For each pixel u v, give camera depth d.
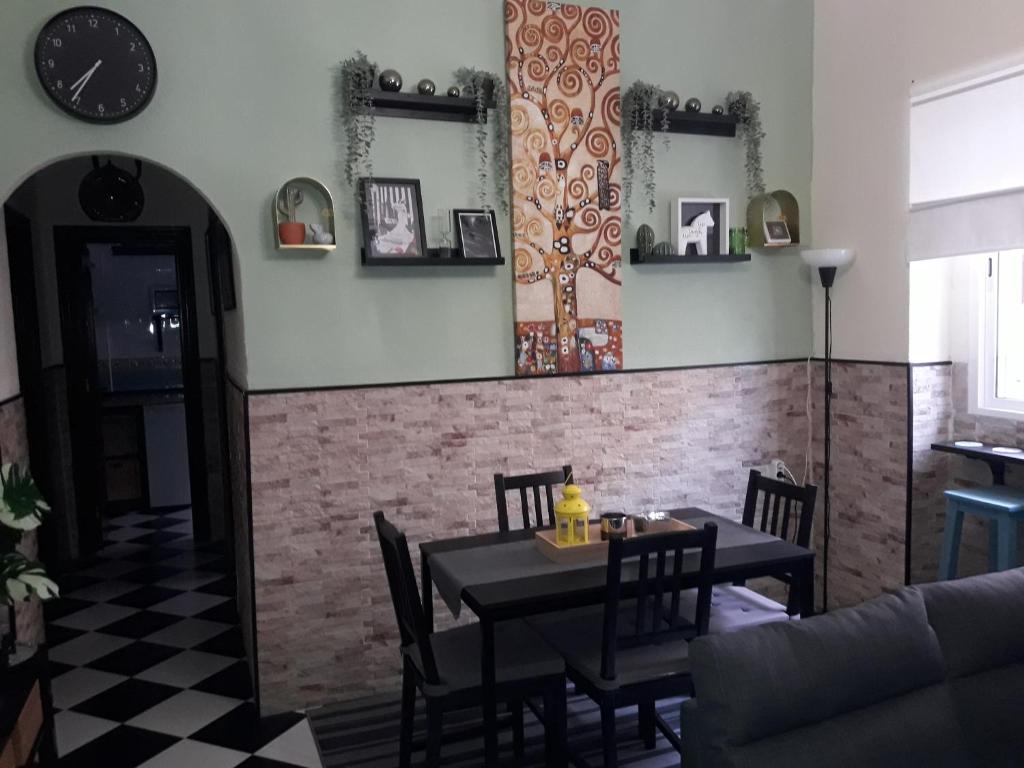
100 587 4.87
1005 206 3.22
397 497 3.46
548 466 3.71
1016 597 2.18
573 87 3.64
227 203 3.19
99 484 5.59
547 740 2.78
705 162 3.97
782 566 2.76
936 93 3.48
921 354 3.71
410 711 2.80
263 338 3.26
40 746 2.61
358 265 3.38
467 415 3.56
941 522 3.80
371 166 3.37
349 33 3.32
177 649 3.98
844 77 3.96
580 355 3.73
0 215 3.16
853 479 4.00
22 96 2.92
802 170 4.17
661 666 2.53
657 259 3.75
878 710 1.94
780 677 1.82
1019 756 2.04
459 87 3.46
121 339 6.95
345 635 3.42
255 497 3.27
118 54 2.96
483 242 3.50
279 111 3.23
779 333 4.17
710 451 4.04
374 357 3.43
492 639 2.44
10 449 3.25
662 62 3.86
